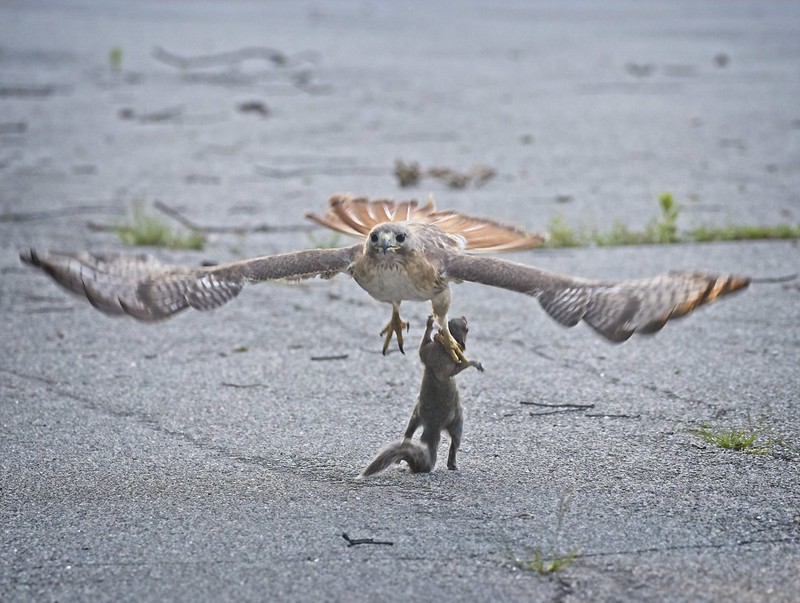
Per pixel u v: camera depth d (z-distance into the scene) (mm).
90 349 15188
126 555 9539
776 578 9062
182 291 8531
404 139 30172
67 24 58969
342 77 41375
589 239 20359
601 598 8750
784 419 12570
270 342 15438
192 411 13039
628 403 13102
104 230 21141
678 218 21969
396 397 13453
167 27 58188
